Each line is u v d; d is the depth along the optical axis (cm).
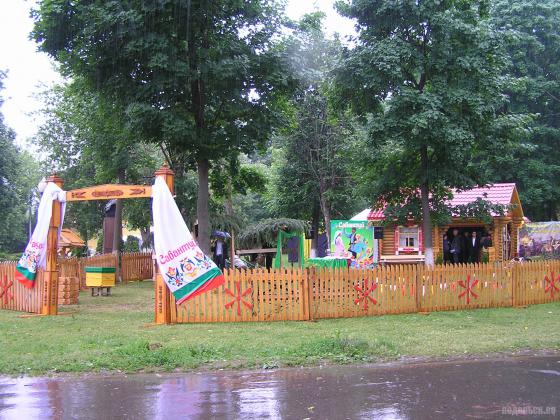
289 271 1243
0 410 617
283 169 3047
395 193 1748
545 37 3331
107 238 2805
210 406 626
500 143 1599
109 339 1004
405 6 1487
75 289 1602
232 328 1128
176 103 1636
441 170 1578
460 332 1080
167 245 1168
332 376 757
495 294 1484
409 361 845
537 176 3266
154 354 851
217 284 1170
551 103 3434
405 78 1538
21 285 1438
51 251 1363
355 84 1540
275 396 662
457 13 1505
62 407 627
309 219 3192
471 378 737
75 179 3123
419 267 1384
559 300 1620
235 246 2416
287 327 1141
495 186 2405
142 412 607
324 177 2927
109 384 727
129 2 1485
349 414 589
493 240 2286
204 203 1775
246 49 1638
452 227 2420
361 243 2473
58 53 1611
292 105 1953
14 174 3825
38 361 834
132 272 2547
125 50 1510
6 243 5728
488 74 1505
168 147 1914
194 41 1627
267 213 4884
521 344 960
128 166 2430
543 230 2833
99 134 2338
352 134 2833
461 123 1459
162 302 1192
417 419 570
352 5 1545
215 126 1767
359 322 1210
